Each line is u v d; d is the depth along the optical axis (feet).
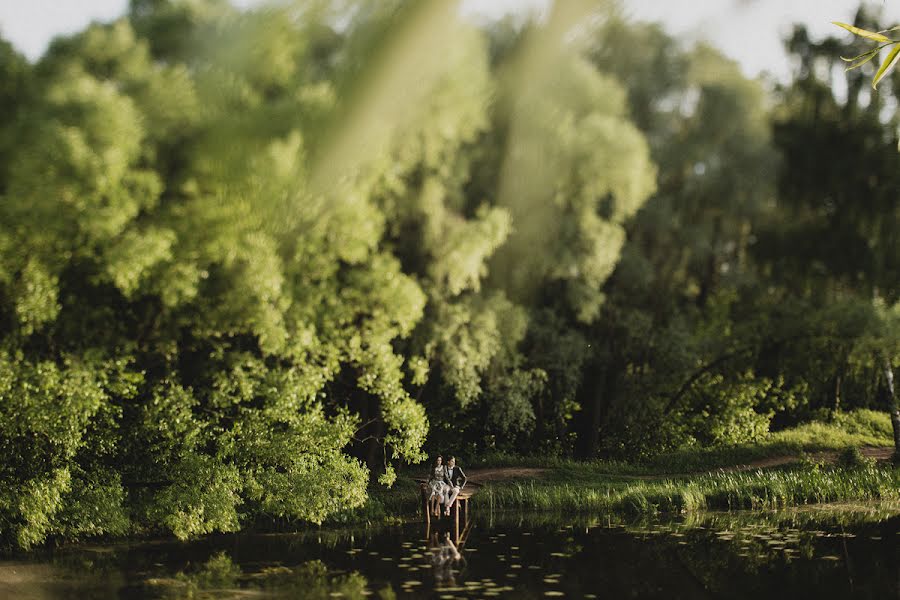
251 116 27.17
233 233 34.71
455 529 43.86
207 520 41.65
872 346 73.15
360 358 46.98
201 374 44.93
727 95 51.13
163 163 32.58
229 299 39.27
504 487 58.80
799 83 53.67
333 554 35.19
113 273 32.53
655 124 52.21
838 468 62.69
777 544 36.42
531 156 50.24
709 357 80.84
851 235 64.54
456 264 53.16
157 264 35.63
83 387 35.27
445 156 50.29
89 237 31.76
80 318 37.29
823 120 55.77
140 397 42.91
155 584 28.63
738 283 74.90
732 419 80.94
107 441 39.58
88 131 29.43
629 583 27.96
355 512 47.73
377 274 46.80
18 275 31.60
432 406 73.51
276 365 45.65
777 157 56.85
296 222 35.32
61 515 38.19
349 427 45.50
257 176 30.45
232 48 24.91
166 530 41.88
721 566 31.04
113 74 30.86
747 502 52.29
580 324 73.15
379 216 45.21
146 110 29.40
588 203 56.03
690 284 76.28
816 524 43.52
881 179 58.75
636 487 56.08
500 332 61.72
